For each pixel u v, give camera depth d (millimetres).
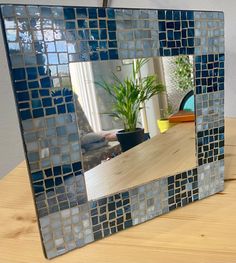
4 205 422
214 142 404
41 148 280
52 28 263
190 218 361
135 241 324
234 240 310
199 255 290
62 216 306
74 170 304
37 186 285
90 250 315
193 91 370
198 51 360
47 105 274
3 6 238
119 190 341
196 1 722
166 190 375
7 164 863
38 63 261
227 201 396
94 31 286
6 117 821
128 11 302
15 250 319
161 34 328
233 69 754
